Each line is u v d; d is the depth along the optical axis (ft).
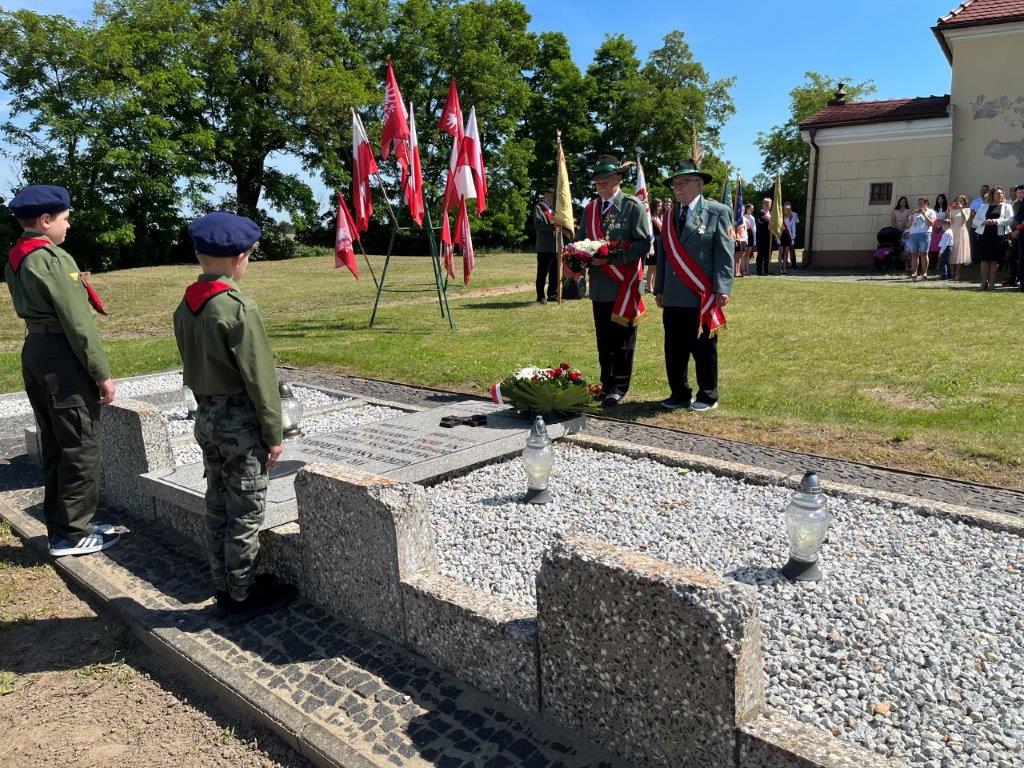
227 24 114.73
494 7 134.82
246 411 12.23
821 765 7.23
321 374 33.35
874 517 15.06
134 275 80.43
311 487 12.44
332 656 11.50
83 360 15.16
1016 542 13.69
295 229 126.11
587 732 9.23
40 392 15.46
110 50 106.63
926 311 40.27
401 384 30.58
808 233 71.72
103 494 19.21
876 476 17.85
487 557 13.99
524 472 18.80
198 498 15.55
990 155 62.95
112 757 10.34
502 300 54.49
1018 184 62.28
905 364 28.19
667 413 23.88
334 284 71.61
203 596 13.75
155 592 14.02
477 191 40.68
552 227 48.96
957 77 63.00
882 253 64.90
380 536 11.43
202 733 10.68
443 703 10.23
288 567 13.58
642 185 49.42
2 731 11.04
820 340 33.83
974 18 60.64
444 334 40.55
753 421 22.40
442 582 11.23
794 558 12.56
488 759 9.11
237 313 11.71
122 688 11.88
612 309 24.59
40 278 14.65
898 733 8.78
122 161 106.73
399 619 11.50
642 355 33.17
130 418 17.35
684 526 15.06
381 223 131.75
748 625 7.87
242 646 11.98
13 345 46.34
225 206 121.19
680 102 145.18
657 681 8.36
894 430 20.71
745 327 38.22
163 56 114.21
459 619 10.52
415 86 129.18
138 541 16.40
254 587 12.95
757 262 68.80
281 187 124.06
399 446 19.19
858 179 68.59
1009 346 30.30
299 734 9.87
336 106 117.08
